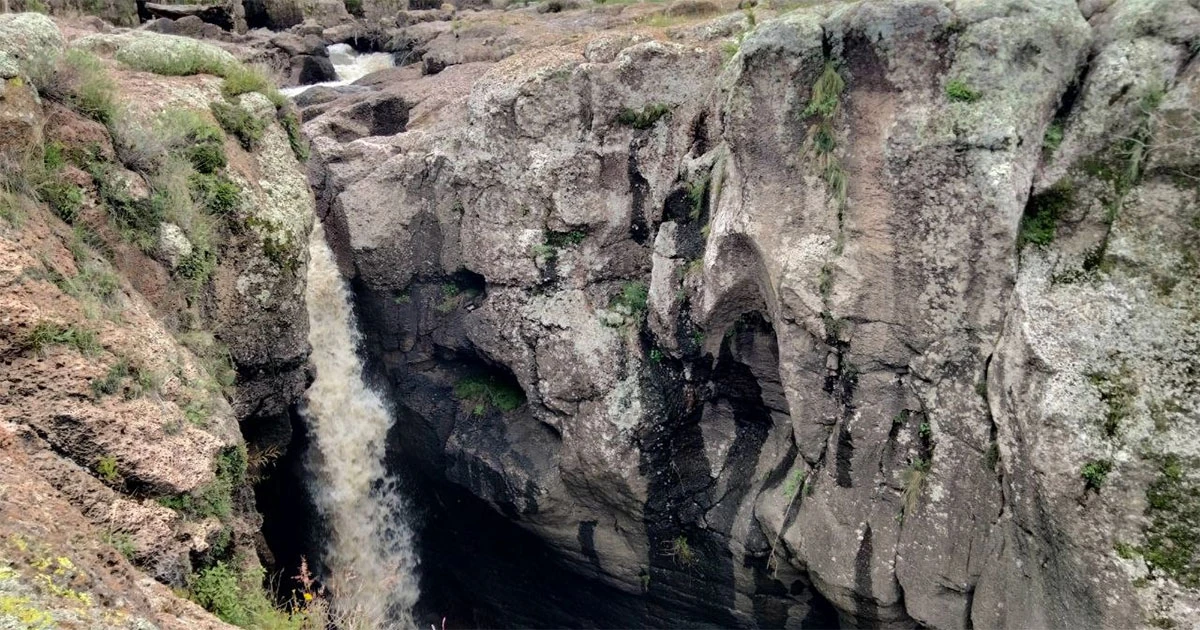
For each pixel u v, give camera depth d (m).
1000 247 6.52
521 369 10.49
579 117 10.02
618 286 10.34
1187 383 5.65
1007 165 6.36
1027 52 6.38
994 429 6.94
